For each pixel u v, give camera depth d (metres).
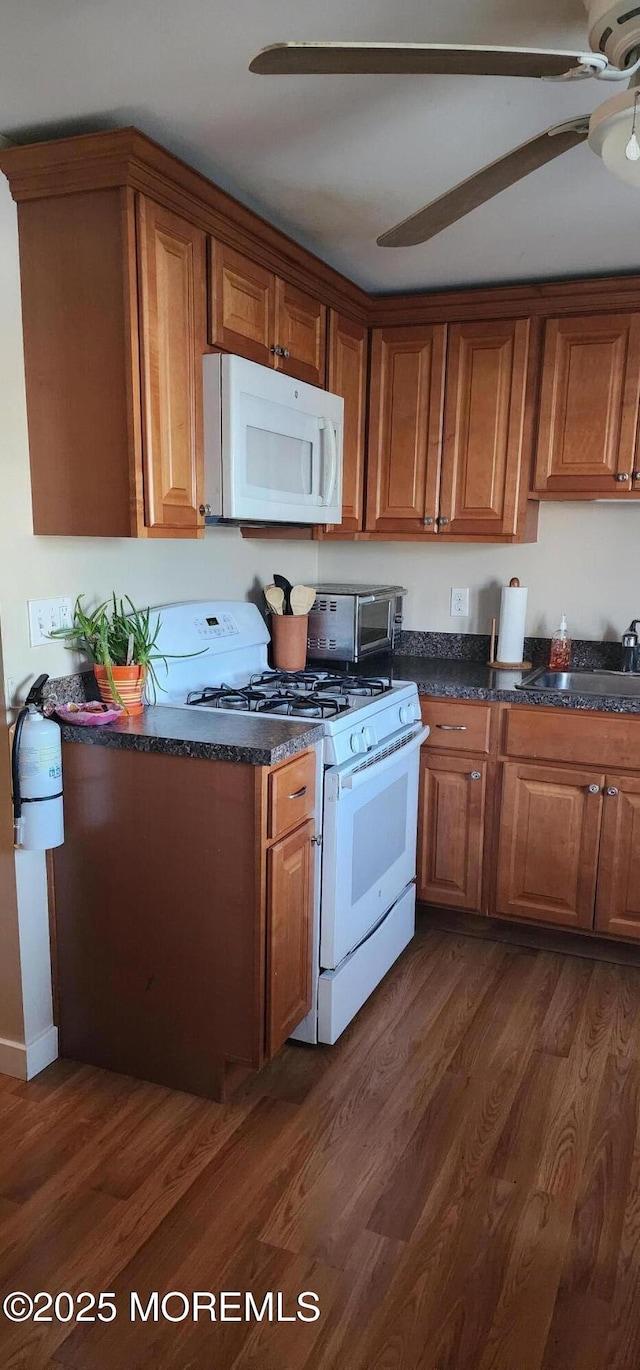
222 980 1.98
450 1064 2.19
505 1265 1.59
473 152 1.85
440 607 3.34
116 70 1.53
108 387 1.84
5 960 2.10
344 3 1.31
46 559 2.04
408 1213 1.71
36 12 1.34
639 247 2.44
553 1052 2.25
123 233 1.75
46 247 1.85
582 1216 1.70
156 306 1.84
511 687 2.71
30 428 1.94
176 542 2.56
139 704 2.19
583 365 2.72
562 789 2.68
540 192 2.03
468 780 2.79
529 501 2.92
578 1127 1.96
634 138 1.22
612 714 2.57
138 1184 1.77
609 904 2.67
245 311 2.17
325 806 2.13
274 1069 2.17
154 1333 1.45
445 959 2.77
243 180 2.02
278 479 2.33
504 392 2.81
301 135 1.78
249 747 1.84
